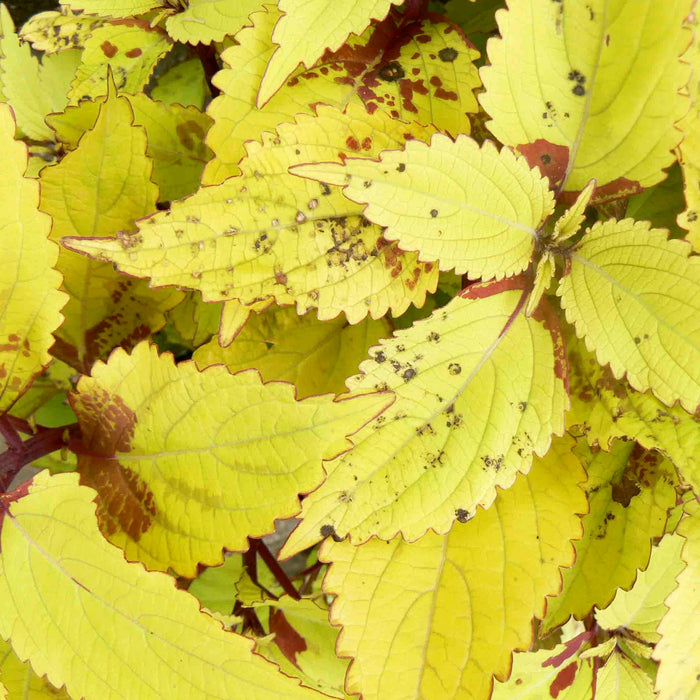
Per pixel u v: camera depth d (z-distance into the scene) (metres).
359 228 0.61
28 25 0.69
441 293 0.70
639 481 0.66
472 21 0.70
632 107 0.61
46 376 0.66
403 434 0.61
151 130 0.67
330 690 0.66
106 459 0.61
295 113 0.62
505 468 0.61
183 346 0.74
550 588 0.61
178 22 0.67
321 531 0.60
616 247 0.62
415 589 0.61
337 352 0.65
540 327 0.62
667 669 0.63
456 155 0.59
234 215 0.60
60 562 0.59
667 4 0.59
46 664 0.59
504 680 0.61
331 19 0.61
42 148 0.71
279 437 0.59
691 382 0.61
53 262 0.60
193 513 0.60
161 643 0.58
